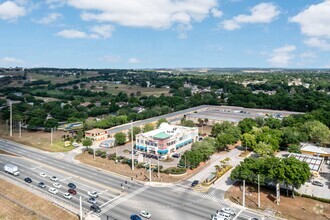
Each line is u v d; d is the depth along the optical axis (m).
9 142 172.38
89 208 88.00
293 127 168.00
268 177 96.00
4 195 97.81
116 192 100.50
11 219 81.69
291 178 91.88
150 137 145.62
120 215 83.69
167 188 104.38
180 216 83.56
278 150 150.62
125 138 160.88
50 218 82.50
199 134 184.25
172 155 143.12
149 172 116.88
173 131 158.12
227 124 175.62
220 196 97.50
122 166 128.12
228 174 117.50
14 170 117.31
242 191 101.19
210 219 81.88
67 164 132.12
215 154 145.50
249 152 147.50
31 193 98.44
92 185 106.75
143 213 82.94
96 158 139.62
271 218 82.81
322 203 92.44
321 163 120.75
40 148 159.25
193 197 96.75
